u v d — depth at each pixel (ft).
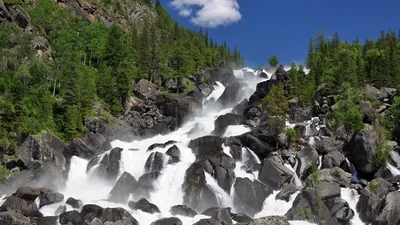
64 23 496.64
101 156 267.59
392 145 257.14
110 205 203.72
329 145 261.03
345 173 235.20
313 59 435.94
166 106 369.50
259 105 332.19
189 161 259.39
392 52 387.14
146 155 273.95
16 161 243.81
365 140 247.29
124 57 430.61
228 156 247.50
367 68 388.98
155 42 513.04
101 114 333.21
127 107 364.17
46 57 393.09
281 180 235.20
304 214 200.13
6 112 263.29
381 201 206.18
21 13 411.54
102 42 464.65
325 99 326.03
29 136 253.03
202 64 518.37
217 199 220.02
